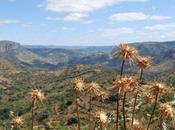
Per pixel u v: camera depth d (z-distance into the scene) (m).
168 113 31.33
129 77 30.83
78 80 39.34
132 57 30.73
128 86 30.75
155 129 39.44
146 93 32.12
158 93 31.61
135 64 31.72
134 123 33.72
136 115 51.31
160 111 31.72
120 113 61.59
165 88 32.03
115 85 30.95
